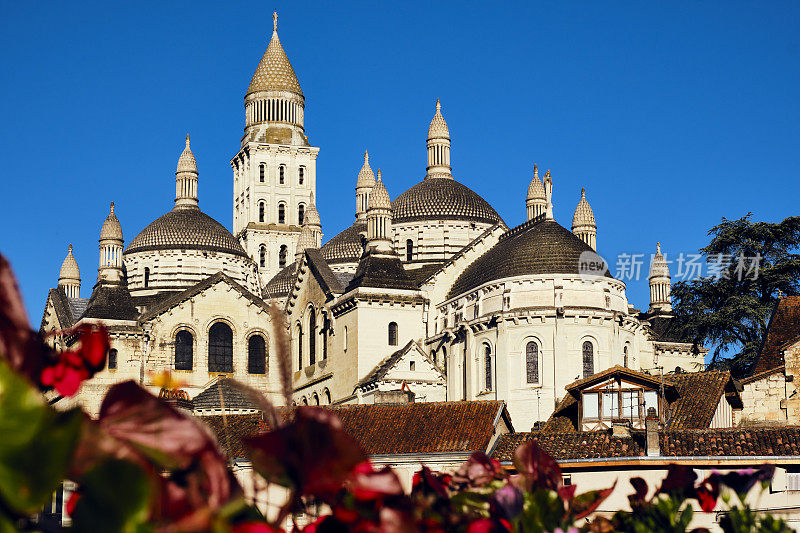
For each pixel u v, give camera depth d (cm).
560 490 1016
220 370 11250
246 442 757
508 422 6531
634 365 10300
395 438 5909
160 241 14438
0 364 607
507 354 9881
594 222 12988
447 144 14075
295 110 18825
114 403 679
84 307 12875
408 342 10462
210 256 14438
